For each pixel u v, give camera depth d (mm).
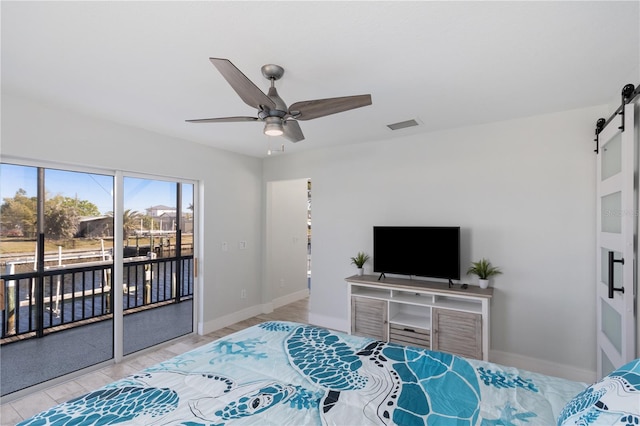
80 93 2465
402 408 1395
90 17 1535
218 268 4277
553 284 2949
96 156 3039
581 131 2842
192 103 2674
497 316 3201
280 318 4727
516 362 3100
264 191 4977
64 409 1387
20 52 1868
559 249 2930
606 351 2443
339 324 4227
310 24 1595
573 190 2873
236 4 1444
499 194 3215
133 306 3537
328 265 4328
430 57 1926
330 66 2029
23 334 2820
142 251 3590
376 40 1743
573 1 1424
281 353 1985
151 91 2430
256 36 1702
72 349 3078
